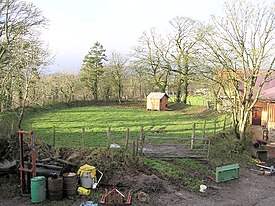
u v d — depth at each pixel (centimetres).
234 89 2370
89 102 4934
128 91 5369
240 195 1423
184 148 1973
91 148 1592
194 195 1362
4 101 2909
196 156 1831
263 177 1730
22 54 2402
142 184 1338
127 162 1477
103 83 5125
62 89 4738
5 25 2522
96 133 2467
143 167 1510
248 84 2200
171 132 2567
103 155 1487
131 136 2339
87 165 1316
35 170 1205
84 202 1147
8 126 2033
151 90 5416
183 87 5025
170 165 1644
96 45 5012
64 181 1195
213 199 1339
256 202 1348
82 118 3394
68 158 1441
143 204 1188
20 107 2998
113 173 1373
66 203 1150
